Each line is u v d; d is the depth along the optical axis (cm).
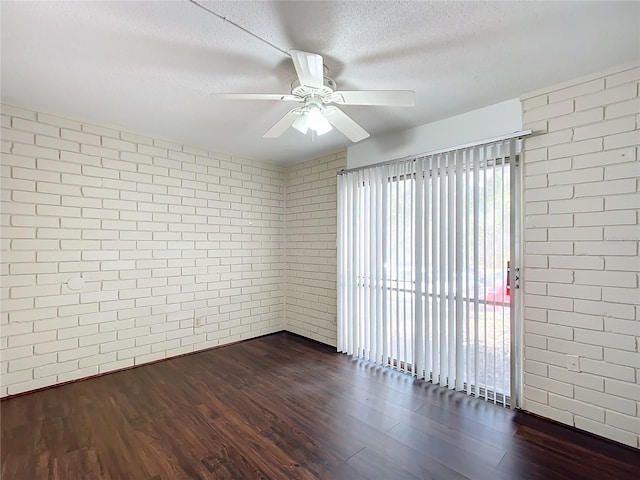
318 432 204
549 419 214
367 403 240
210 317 364
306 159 405
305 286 408
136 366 308
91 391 257
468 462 176
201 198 355
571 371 205
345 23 153
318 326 390
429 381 276
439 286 267
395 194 299
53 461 176
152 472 169
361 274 331
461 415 222
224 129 301
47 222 260
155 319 321
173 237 334
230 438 198
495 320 237
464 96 229
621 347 188
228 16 148
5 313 243
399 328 296
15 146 246
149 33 160
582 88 202
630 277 185
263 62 187
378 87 215
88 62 187
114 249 295
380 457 180
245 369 305
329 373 295
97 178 285
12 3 138
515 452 183
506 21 152
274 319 427
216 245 368
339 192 353
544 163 216
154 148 319
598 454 181
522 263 226
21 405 234
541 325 217
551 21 151
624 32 159
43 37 163
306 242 407
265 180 415
